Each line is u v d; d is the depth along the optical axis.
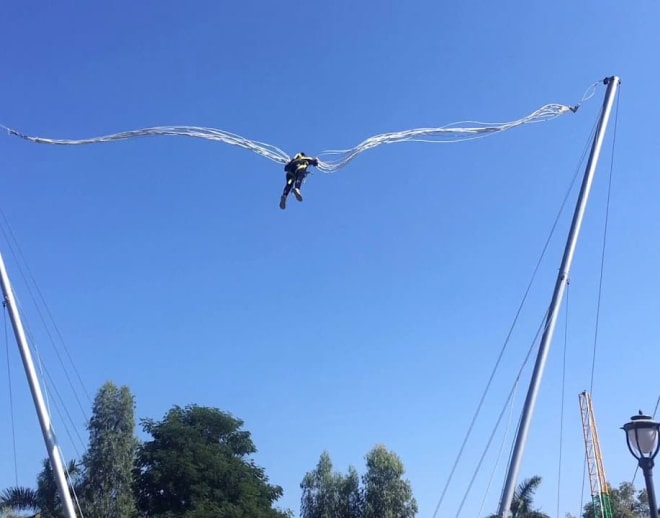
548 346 20.95
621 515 80.75
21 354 26.09
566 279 21.66
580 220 22.23
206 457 59.12
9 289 26.30
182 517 54.47
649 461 16.66
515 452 20.17
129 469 54.00
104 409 54.19
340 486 72.44
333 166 19.64
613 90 23.08
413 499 70.94
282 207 19.59
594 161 22.70
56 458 25.61
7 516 51.16
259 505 61.03
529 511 67.50
